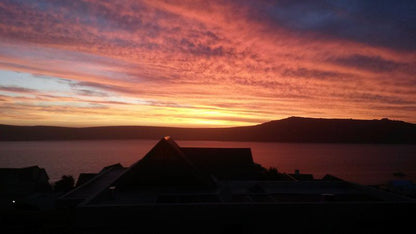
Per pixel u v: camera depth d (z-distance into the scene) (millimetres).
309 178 21500
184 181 9109
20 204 14773
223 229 6918
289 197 9133
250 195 9055
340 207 7160
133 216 6730
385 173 43594
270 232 6988
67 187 21562
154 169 9094
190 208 6887
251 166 20562
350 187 10219
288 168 48406
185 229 6840
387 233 7164
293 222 7059
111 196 8094
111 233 6621
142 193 8719
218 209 6945
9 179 22844
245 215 6992
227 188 9641
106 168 17203
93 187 11297
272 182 10297
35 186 24078
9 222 8133
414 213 7250
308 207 7125
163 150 9250
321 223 7098
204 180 9297
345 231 7102
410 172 45219
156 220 6789
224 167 20203
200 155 21031
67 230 7605
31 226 7844
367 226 7145
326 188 10305
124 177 8922
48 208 15938
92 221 6594
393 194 8211
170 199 8352
